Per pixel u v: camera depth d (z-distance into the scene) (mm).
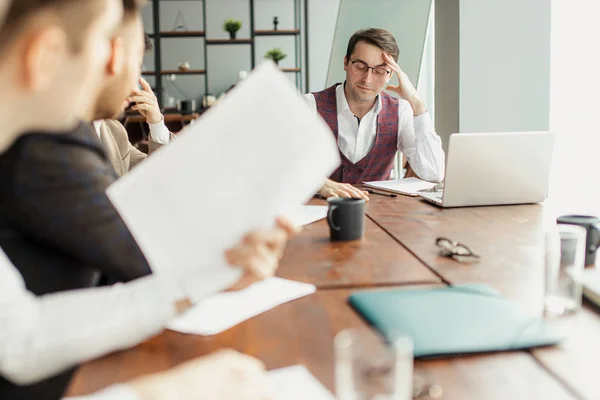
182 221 771
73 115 649
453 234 1526
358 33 2715
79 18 611
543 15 3666
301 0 7898
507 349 791
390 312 922
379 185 2430
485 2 3654
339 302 1006
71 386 731
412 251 1350
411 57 4297
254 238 783
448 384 698
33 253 916
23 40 584
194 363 670
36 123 627
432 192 2176
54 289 929
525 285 1084
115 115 1136
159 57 7996
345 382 585
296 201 795
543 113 3750
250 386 636
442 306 946
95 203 926
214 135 754
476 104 3736
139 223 767
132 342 782
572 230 956
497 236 1496
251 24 8016
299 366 751
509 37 3686
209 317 944
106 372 769
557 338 816
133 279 956
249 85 760
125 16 1055
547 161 1920
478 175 1880
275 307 989
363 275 1165
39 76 591
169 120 7281
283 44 8070
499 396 669
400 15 4336
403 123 2836
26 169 890
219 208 772
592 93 3820
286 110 764
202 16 8031
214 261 792
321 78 7941
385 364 576
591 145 3844
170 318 795
